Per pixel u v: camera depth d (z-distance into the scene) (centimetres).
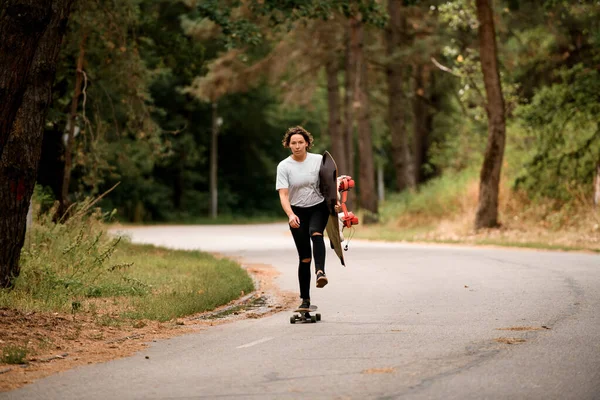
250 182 10112
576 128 3759
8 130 1377
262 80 6106
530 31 4556
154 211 8275
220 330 1215
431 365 898
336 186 1256
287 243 3772
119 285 1608
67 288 1558
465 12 3744
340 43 5619
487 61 3575
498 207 3838
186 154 8412
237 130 9519
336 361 938
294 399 763
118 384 845
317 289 1744
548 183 3766
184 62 3706
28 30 1359
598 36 3750
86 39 2878
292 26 2969
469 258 2414
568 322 1186
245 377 866
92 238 2006
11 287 1462
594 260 2262
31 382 860
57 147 3069
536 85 4594
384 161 10075
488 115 3631
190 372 900
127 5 2833
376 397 761
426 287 1717
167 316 1316
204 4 2934
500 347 996
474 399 746
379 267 2192
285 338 1118
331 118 6300
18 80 1365
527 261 2255
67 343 1094
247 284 1783
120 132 3231
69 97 3181
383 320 1269
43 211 2570
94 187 2945
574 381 812
